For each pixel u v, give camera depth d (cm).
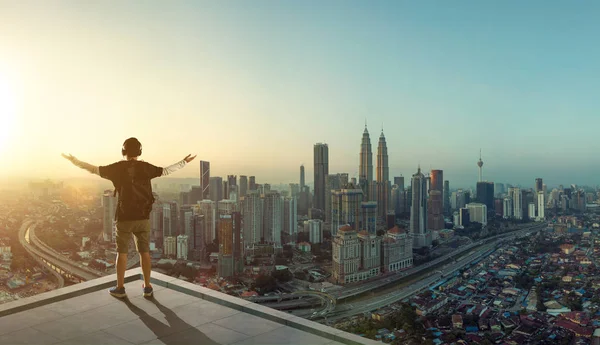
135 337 729
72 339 720
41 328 764
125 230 890
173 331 753
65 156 848
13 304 847
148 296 917
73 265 8275
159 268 8888
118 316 819
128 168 875
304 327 761
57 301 894
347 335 721
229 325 782
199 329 764
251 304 861
